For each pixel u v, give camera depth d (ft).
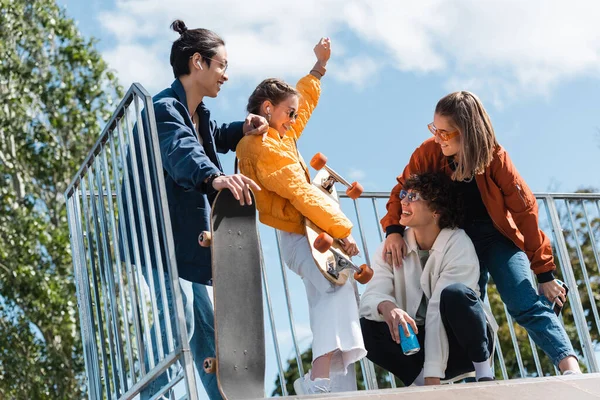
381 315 12.37
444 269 12.47
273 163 11.85
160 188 10.24
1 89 48.24
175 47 12.03
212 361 9.45
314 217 11.66
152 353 10.56
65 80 49.34
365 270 11.66
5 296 44.29
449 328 12.01
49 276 44.75
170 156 10.62
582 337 16.43
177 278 9.92
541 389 10.13
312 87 13.53
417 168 13.62
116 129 11.72
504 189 12.92
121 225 11.34
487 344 11.87
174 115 11.14
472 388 10.00
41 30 50.03
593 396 9.97
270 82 12.46
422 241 12.91
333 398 9.37
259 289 9.84
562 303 13.04
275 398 9.29
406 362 12.42
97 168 12.21
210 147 11.96
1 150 47.24
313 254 11.45
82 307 13.12
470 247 12.61
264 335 9.71
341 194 15.47
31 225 45.70
